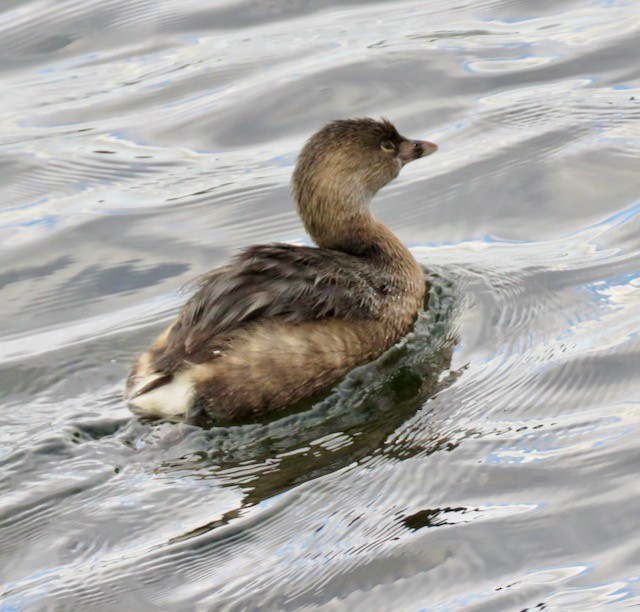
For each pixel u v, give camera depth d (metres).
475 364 11.74
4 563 9.14
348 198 12.93
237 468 10.23
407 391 11.41
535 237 14.47
